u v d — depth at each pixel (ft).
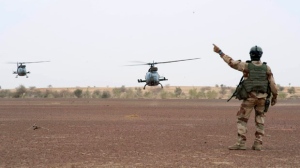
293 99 318.86
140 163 45.21
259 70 53.67
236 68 54.34
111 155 50.52
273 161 46.60
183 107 186.91
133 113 139.95
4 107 184.65
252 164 44.78
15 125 92.07
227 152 53.06
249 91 54.13
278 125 94.12
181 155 50.55
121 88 597.11
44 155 50.60
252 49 54.49
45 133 75.31
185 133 75.41
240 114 55.42
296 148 57.31
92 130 80.79
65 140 65.00
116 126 89.71
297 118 117.60
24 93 436.76
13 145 59.52
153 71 250.78
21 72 363.56
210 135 72.28
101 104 222.07
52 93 437.58
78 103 237.66
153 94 428.15
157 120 108.06
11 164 44.80
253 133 77.05
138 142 62.54
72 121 103.96
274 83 54.13
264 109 54.85
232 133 75.72
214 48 55.16
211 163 45.24
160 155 50.52
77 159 47.80
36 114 134.10
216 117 120.88
